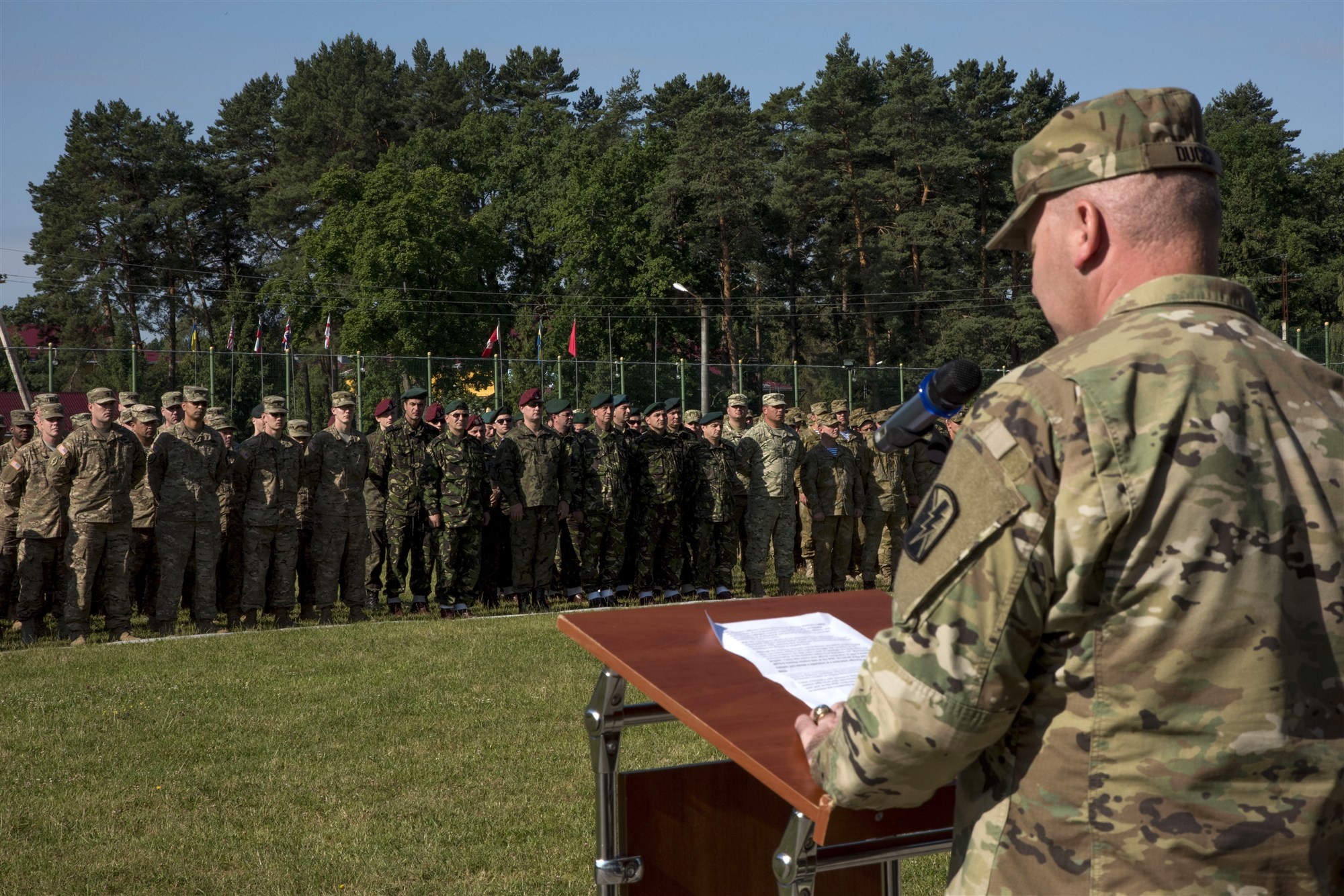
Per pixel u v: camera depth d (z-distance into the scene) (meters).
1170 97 1.57
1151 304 1.51
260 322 61.81
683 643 2.26
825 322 58.31
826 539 13.93
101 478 9.51
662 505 12.98
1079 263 1.59
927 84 56.94
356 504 11.29
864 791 1.54
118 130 65.69
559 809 5.11
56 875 4.36
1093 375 1.43
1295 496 1.40
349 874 4.40
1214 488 1.36
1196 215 1.53
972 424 1.49
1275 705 1.35
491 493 12.09
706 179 54.78
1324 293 58.25
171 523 10.05
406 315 52.19
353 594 11.37
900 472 15.04
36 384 27.14
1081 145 1.57
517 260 64.81
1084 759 1.40
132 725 6.45
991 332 52.47
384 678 7.68
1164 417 1.39
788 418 16.92
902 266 56.28
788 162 56.59
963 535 1.42
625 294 56.41
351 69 75.94
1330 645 1.38
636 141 61.66
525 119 69.44
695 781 2.68
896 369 36.16
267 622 11.16
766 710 1.97
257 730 6.36
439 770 5.66
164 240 66.00
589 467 12.56
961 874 1.55
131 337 63.72
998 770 1.51
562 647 8.88
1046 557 1.39
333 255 54.09
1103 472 1.37
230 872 4.42
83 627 9.55
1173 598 1.35
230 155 74.19
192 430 10.23
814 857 1.92
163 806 5.14
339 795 5.32
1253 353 1.47
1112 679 1.38
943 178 56.75
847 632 2.29
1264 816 1.36
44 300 62.66
